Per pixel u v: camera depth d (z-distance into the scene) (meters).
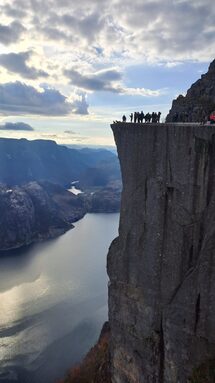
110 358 69.94
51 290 153.88
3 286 159.62
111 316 64.19
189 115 68.75
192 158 51.28
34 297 146.88
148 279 56.84
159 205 54.69
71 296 147.38
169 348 53.88
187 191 52.22
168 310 53.59
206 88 74.19
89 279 167.25
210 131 49.38
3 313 132.50
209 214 49.91
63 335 117.56
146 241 56.72
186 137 51.66
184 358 52.12
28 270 184.12
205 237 49.84
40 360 104.88
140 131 56.81
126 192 60.00
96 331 119.50
